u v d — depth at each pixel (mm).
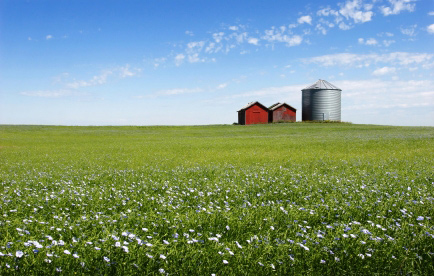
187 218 6445
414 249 4902
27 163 21953
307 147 30562
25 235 5199
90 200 8523
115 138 55812
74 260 4305
